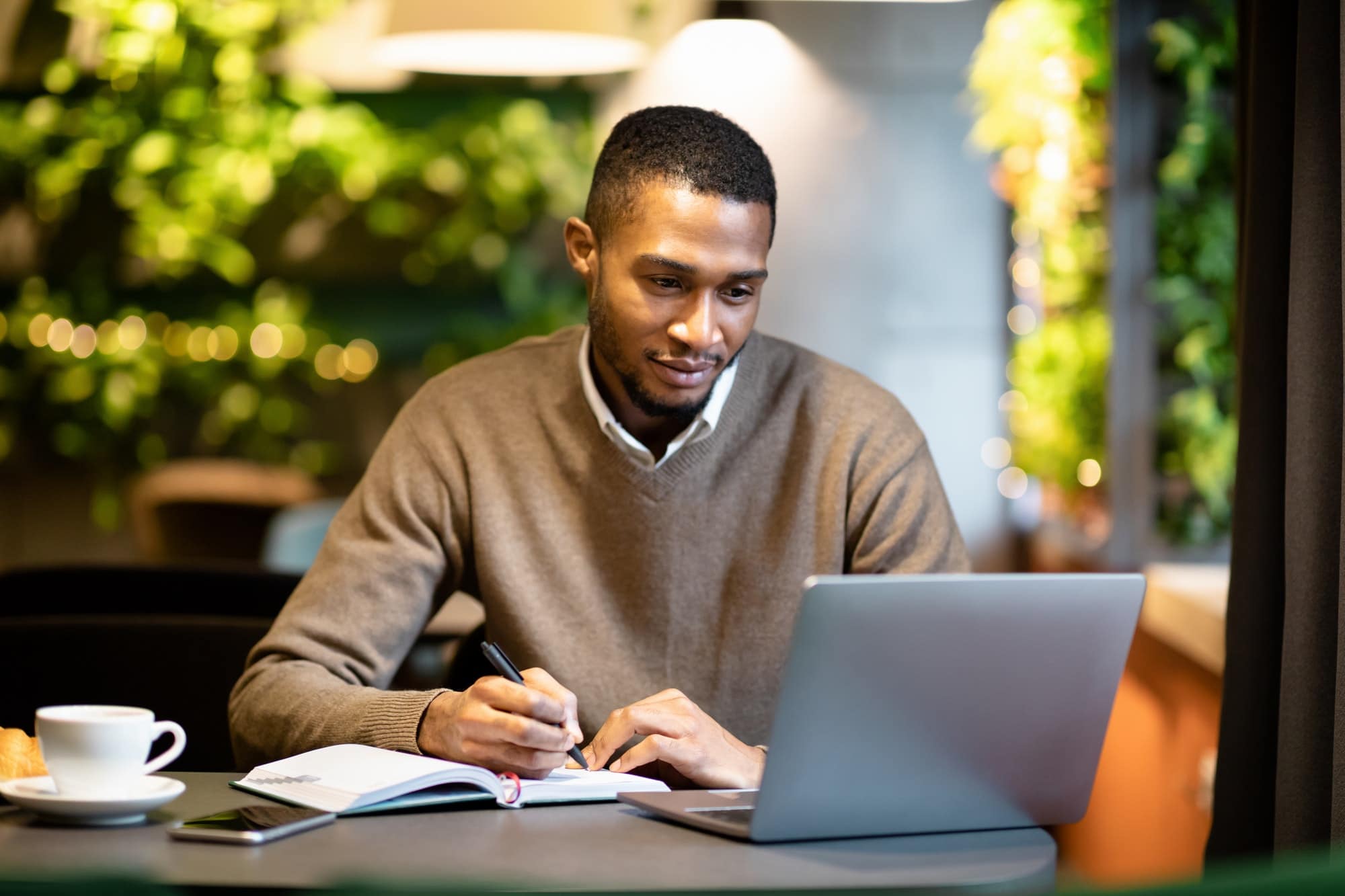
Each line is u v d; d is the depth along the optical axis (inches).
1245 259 69.3
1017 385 163.2
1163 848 113.9
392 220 183.2
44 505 190.1
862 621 44.9
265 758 61.8
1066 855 149.2
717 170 62.7
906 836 49.2
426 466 72.2
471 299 187.9
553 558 71.2
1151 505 123.6
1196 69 121.0
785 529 71.4
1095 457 139.7
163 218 182.2
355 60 182.7
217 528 168.4
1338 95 60.4
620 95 181.0
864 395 74.5
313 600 68.3
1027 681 48.4
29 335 185.8
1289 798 61.1
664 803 49.8
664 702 58.1
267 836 43.7
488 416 73.1
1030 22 142.9
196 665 78.4
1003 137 153.6
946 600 45.9
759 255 63.4
